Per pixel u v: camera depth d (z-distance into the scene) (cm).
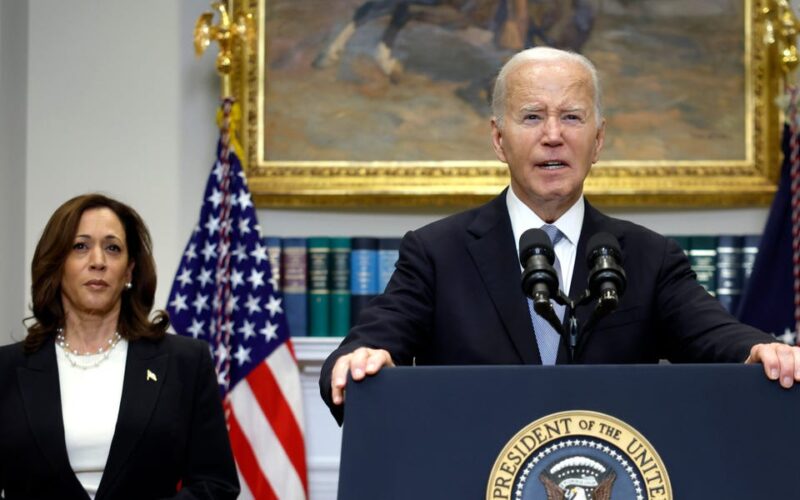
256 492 1155
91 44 1271
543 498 433
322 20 1279
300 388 1185
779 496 435
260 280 1190
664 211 1269
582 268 602
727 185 1238
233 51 1256
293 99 1270
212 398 830
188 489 796
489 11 1274
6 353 802
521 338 584
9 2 1236
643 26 1270
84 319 811
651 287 598
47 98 1262
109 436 774
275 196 1251
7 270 1211
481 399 451
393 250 1221
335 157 1263
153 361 811
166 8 1279
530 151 590
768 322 1174
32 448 762
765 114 1248
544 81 593
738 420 443
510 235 615
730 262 1198
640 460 434
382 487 444
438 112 1266
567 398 448
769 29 1204
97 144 1258
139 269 841
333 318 1220
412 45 1276
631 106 1260
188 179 1273
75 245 809
